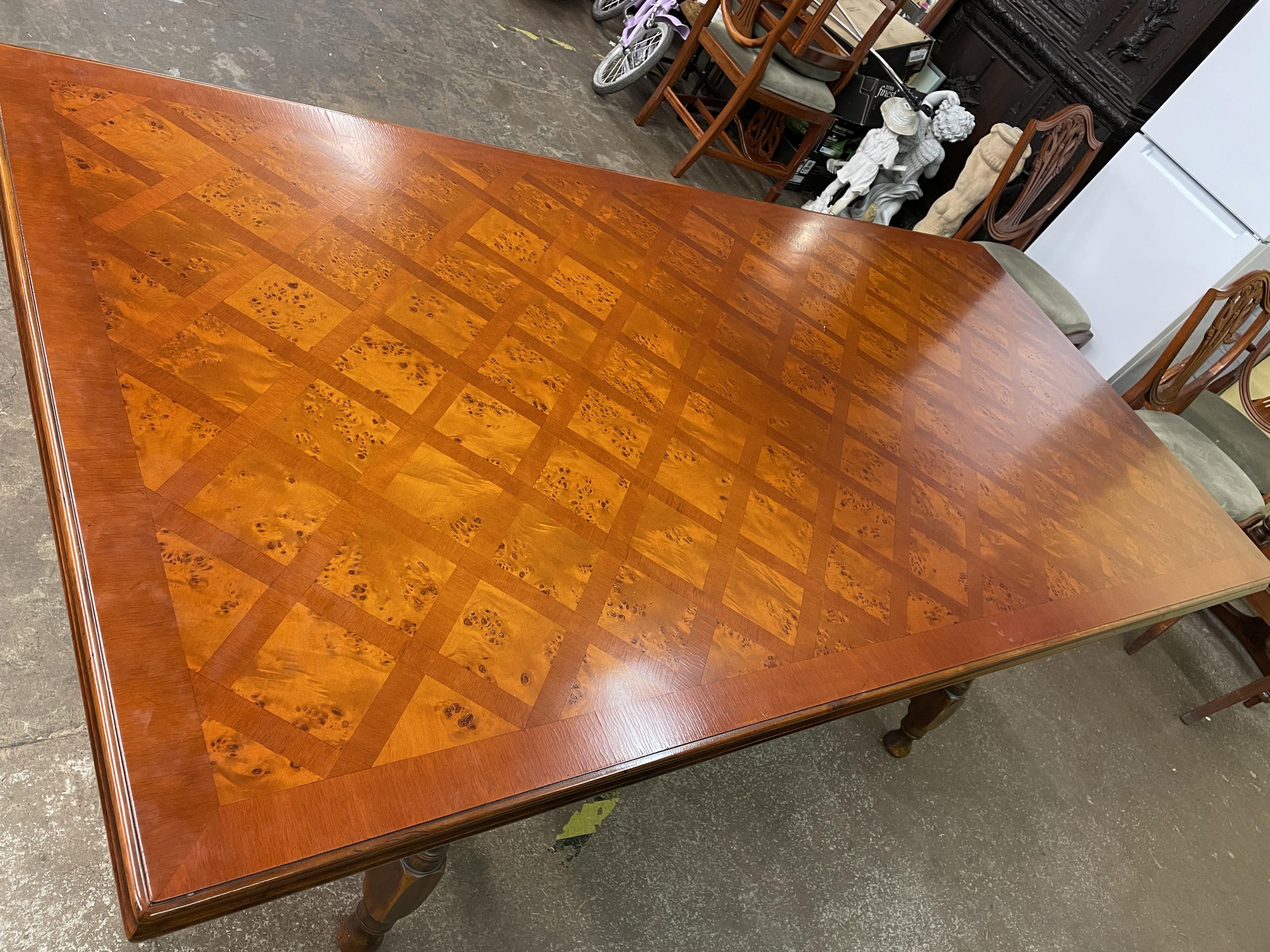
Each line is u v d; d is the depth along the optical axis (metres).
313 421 1.00
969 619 1.36
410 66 2.80
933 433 1.67
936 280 2.17
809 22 2.96
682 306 1.54
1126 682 2.58
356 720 0.80
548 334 1.31
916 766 2.00
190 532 0.83
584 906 1.44
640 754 0.92
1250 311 2.56
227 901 0.67
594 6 3.70
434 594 0.93
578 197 1.60
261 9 2.62
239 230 1.13
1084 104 3.32
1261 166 2.77
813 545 1.29
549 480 1.12
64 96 1.12
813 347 1.67
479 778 0.82
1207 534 1.92
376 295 1.18
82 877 1.15
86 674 0.73
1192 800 2.32
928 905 1.74
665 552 1.14
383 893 1.04
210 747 0.72
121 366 0.91
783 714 1.05
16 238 0.95
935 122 3.38
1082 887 1.94
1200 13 3.08
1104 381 2.26
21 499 1.42
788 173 3.43
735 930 1.53
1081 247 3.28
